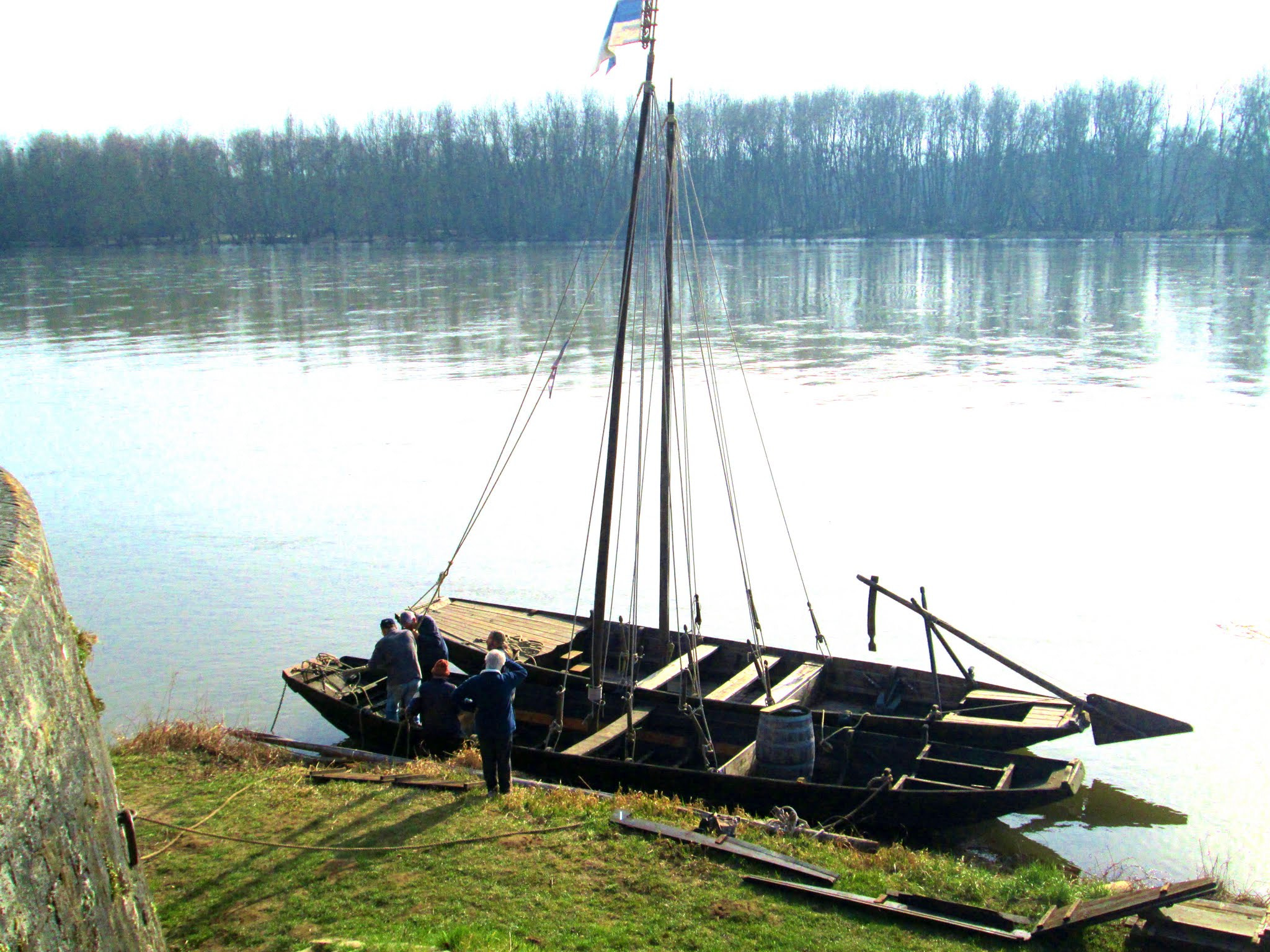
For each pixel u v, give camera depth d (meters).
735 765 11.91
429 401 35.47
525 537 21.75
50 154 125.00
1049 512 22.45
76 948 3.95
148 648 16.70
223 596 18.84
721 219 129.88
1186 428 29.41
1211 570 18.84
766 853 9.13
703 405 33.91
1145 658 15.58
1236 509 22.22
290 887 8.61
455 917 8.12
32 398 37.22
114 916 4.46
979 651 15.99
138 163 129.38
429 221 129.38
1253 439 27.97
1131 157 124.31
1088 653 15.77
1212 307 56.97
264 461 28.14
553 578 19.56
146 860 9.03
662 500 15.41
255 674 15.79
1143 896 8.16
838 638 16.64
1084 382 36.56
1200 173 127.94
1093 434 29.11
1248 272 76.69
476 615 16.70
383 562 20.48
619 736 13.04
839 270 85.69
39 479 26.78
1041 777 11.53
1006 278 77.06
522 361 43.31
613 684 14.01
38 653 4.05
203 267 98.88
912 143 136.75
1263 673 15.01
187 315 62.25
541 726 14.61
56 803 3.98
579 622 16.50
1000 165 131.50
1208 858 11.05
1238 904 8.41
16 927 3.49
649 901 8.41
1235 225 122.00
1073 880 9.77
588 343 48.28
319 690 14.05
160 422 33.03
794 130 134.62
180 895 8.51
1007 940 7.89
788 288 72.12
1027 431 29.62
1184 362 40.34
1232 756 13.07
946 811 11.05
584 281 77.88
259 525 22.81
